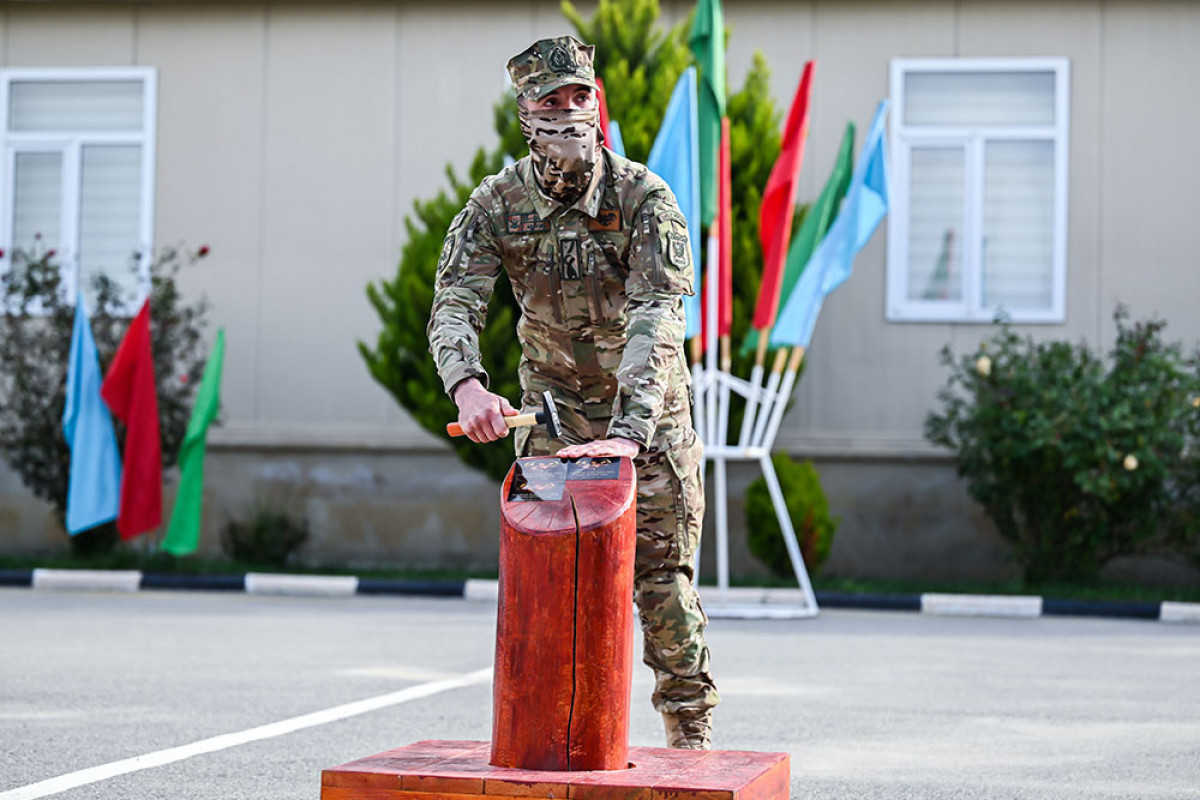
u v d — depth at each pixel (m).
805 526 12.89
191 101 15.27
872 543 14.16
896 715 6.64
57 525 14.91
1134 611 11.59
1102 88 14.23
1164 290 14.13
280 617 10.70
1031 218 14.35
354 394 14.91
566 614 3.17
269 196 15.11
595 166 3.74
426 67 15.02
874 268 14.33
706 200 10.95
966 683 7.70
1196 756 5.71
